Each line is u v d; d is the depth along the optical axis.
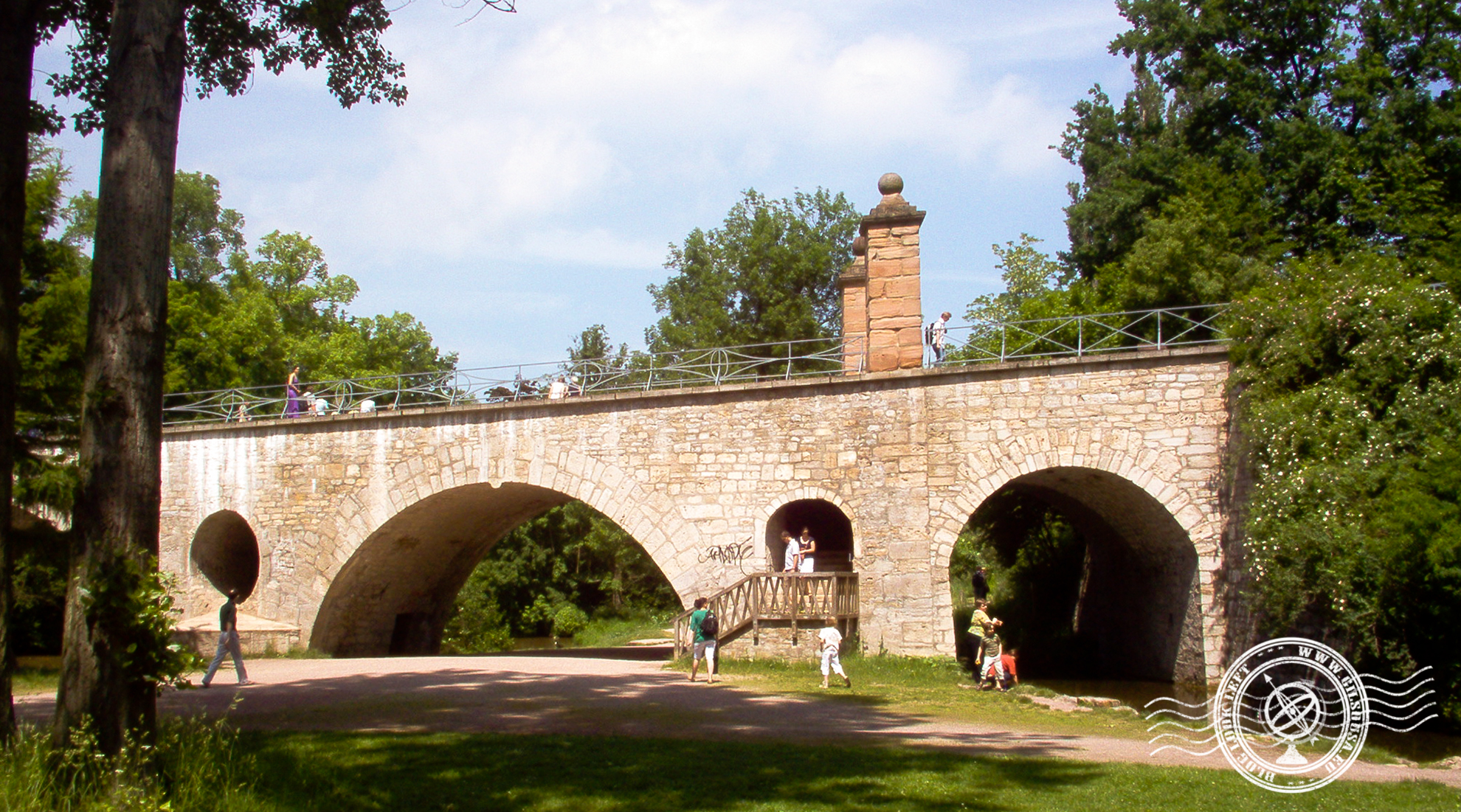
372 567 25.00
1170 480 18.72
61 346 20.31
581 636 43.59
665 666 19.84
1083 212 31.34
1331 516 15.47
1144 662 22.20
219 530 25.91
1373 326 16.83
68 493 19.41
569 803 8.05
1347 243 26.42
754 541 20.86
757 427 21.19
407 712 12.83
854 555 20.23
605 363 23.38
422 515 24.44
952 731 12.26
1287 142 27.86
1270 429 16.77
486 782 8.70
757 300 46.59
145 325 8.08
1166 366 19.02
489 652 35.06
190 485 25.38
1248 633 17.34
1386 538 14.82
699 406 21.64
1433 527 14.23
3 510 8.62
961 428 20.00
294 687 16.02
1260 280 21.25
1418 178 26.56
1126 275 27.64
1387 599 14.83
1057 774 9.30
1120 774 9.35
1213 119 29.62
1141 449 18.94
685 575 21.17
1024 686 17.09
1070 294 30.91
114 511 7.89
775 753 10.02
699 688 16.05
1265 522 16.27
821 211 48.06
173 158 8.36
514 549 47.88
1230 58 29.28
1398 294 17.00
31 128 12.49
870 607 19.97
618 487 21.92
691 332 45.62
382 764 9.34
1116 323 27.38
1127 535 22.45
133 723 7.89
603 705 13.70
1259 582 16.59
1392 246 26.30
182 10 8.45
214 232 48.59
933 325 21.61
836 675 17.97
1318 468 15.88
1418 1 28.05
